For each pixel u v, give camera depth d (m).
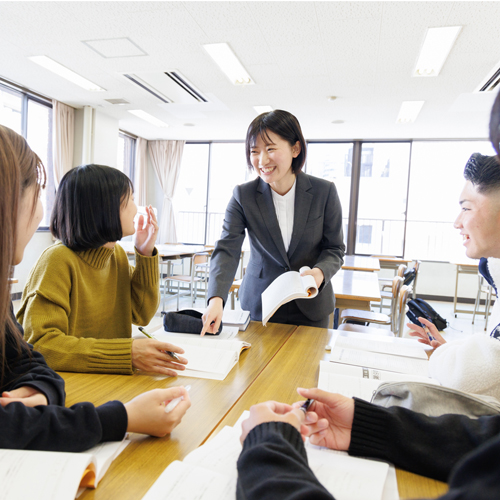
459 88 4.34
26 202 0.60
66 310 1.02
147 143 7.85
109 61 3.99
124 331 1.27
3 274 0.51
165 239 7.73
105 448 0.59
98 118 5.92
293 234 1.52
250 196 1.54
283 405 0.56
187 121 6.27
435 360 0.94
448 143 6.82
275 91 4.69
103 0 2.88
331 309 1.67
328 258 1.47
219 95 4.92
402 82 4.25
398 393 0.70
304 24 3.10
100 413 0.60
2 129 0.58
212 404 0.79
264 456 0.42
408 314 1.79
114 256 1.25
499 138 0.36
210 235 7.91
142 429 0.63
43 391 0.64
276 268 1.58
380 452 0.58
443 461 0.55
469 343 0.84
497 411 0.65
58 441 0.54
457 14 2.88
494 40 3.23
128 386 0.87
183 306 5.30
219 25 3.17
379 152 7.01
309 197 1.51
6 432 0.51
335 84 4.39
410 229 7.07
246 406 0.79
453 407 0.66
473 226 0.73
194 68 4.10
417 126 5.96
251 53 3.65
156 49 3.67
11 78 4.64
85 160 5.79
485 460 0.27
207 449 0.58
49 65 4.23
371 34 3.22
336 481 0.52
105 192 1.02
